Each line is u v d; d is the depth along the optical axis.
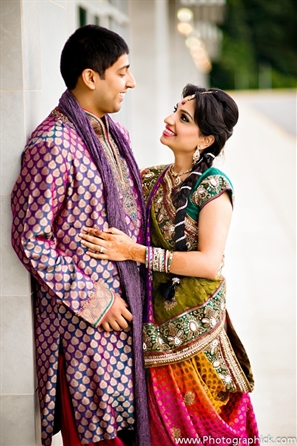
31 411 2.82
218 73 47.00
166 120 2.85
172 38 17.62
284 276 6.63
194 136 2.81
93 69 2.59
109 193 2.62
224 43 46.22
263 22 47.75
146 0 10.26
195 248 2.80
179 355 2.77
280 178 12.95
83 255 2.62
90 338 2.63
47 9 3.21
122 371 2.70
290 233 8.48
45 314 2.73
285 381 4.25
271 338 4.98
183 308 2.78
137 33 10.36
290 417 3.79
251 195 11.13
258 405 3.93
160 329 2.79
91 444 2.70
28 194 2.51
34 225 2.50
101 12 7.59
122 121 9.74
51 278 2.53
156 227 2.83
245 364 2.97
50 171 2.49
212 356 2.81
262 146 18.69
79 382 2.65
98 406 2.66
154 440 2.79
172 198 2.83
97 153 2.60
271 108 35.34
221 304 2.83
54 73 3.34
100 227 2.63
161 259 2.70
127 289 2.67
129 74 2.69
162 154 12.54
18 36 2.63
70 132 2.56
